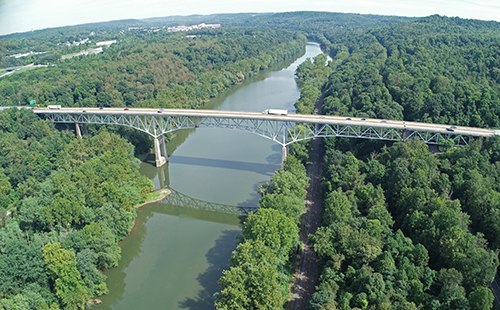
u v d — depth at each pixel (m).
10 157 184.75
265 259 102.44
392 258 99.81
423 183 132.38
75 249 117.69
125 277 127.19
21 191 155.62
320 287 99.75
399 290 90.44
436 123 198.00
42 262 110.44
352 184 145.50
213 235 150.50
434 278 95.00
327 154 187.62
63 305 106.50
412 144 162.00
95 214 137.00
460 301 84.62
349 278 101.00
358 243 105.75
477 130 175.38
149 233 152.88
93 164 167.12
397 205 131.88
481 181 129.38
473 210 121.88
